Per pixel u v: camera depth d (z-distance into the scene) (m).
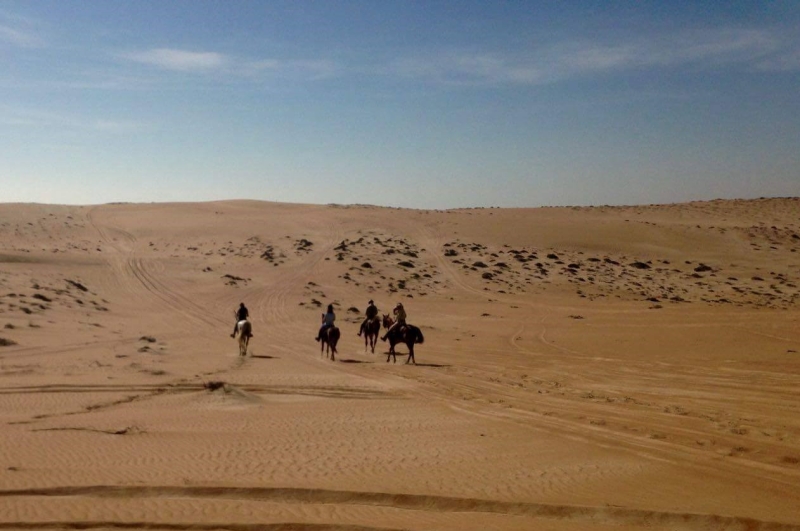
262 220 93.00
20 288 51.06
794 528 10.45
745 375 28.28
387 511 11.25
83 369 26.95
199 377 25.69
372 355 36.06
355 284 64.12
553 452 15.19
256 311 53.34
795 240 87.75
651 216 105.62
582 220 96.31
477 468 13.79
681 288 67.75
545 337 43.69
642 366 31.50
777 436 16.81
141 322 46.56
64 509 10.80
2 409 19.00
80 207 101.75
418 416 19.36
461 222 92.88
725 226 94.00
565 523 10.86
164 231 85.25
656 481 12.98
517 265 73.19
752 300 61.97
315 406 20.77
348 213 99.69
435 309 56.62
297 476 12.93
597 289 66.00
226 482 12.31
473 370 30.14
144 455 14.11
